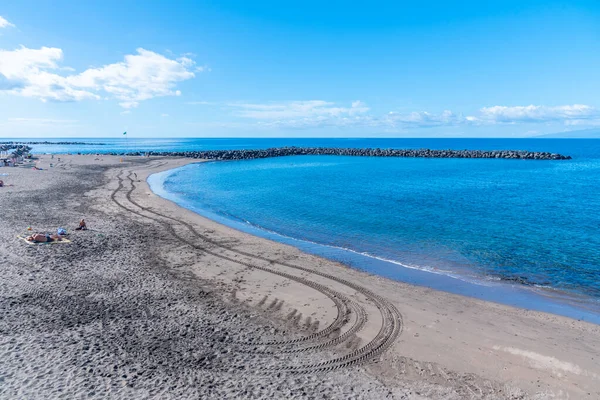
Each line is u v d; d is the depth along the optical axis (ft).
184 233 75.56
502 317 43.21
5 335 34.63
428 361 33.91
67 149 450.30
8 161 186.50
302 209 106.01
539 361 34.19
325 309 43.93
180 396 27.55
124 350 33.30
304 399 28.02
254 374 30.94
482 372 32.42
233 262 59.67
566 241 73.51
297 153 368.27
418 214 98.68
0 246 59.31
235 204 113.39
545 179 176.86
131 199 109.29
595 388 30.37
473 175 194.29
